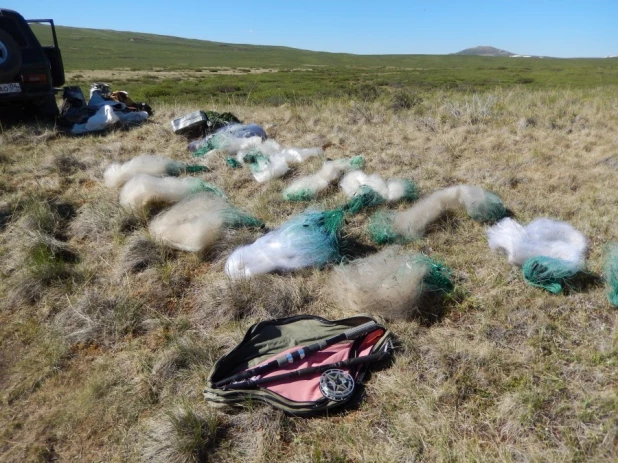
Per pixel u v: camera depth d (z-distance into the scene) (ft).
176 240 12.89
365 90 54.54
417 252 12.37
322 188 16.56
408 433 7.47
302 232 12.39
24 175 18.02
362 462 7.12
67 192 16.67
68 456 7.62
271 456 7.35
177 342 9.50
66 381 9.04
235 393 8.14
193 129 23.02
